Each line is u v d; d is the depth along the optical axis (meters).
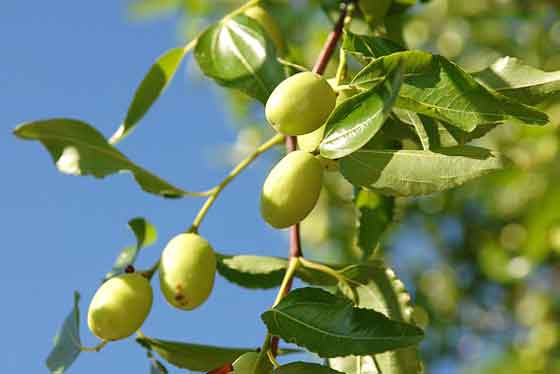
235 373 0.67
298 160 0.65
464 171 0.65
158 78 0.76
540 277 1.63
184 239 0.66
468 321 1.67
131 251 0.74
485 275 1.65
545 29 1.44
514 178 1.43
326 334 0.66
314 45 1.07
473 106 0.65
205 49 0.73
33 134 0.70
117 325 0.67
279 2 0.99
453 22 1.49
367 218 0.79
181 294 0.66
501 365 1.63
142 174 0.70
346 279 0.71
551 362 1.61
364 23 0.81
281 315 0.66
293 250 0.70
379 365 0.70
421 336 0.65
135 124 0.76
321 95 0.65
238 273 0.75
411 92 0.65
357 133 0.64
